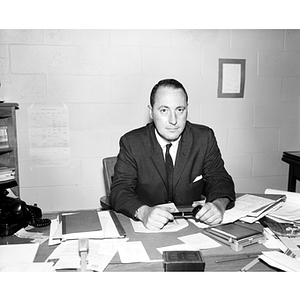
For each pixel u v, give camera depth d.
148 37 2.52
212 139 1.61
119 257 0.95
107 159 1.81
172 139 1.44
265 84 2.75
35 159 2.49
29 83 2.41
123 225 1.19
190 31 2.57
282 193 1.45
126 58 2.51
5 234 1.11
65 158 2.53
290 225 1.15
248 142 2.79
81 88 2.48
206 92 2.66
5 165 2.30
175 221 1.22
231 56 2.66
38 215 1.23
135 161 1.51
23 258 0.95
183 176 1.53
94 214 1.25
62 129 2.49
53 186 2.54
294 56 2.77
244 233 1.03
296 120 2.85
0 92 2.37
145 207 1.24
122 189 1.40
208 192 1.50
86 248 0.94
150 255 0.96
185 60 2.59
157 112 1.39
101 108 2.52
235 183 2.83
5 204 1.16
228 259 0.94
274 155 2.86
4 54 2.35
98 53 2.47
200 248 1.00
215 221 1.15
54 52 2.41
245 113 2.75
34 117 2.44
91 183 2.59
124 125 2.57
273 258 0.88
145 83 2.56
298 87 2.82
